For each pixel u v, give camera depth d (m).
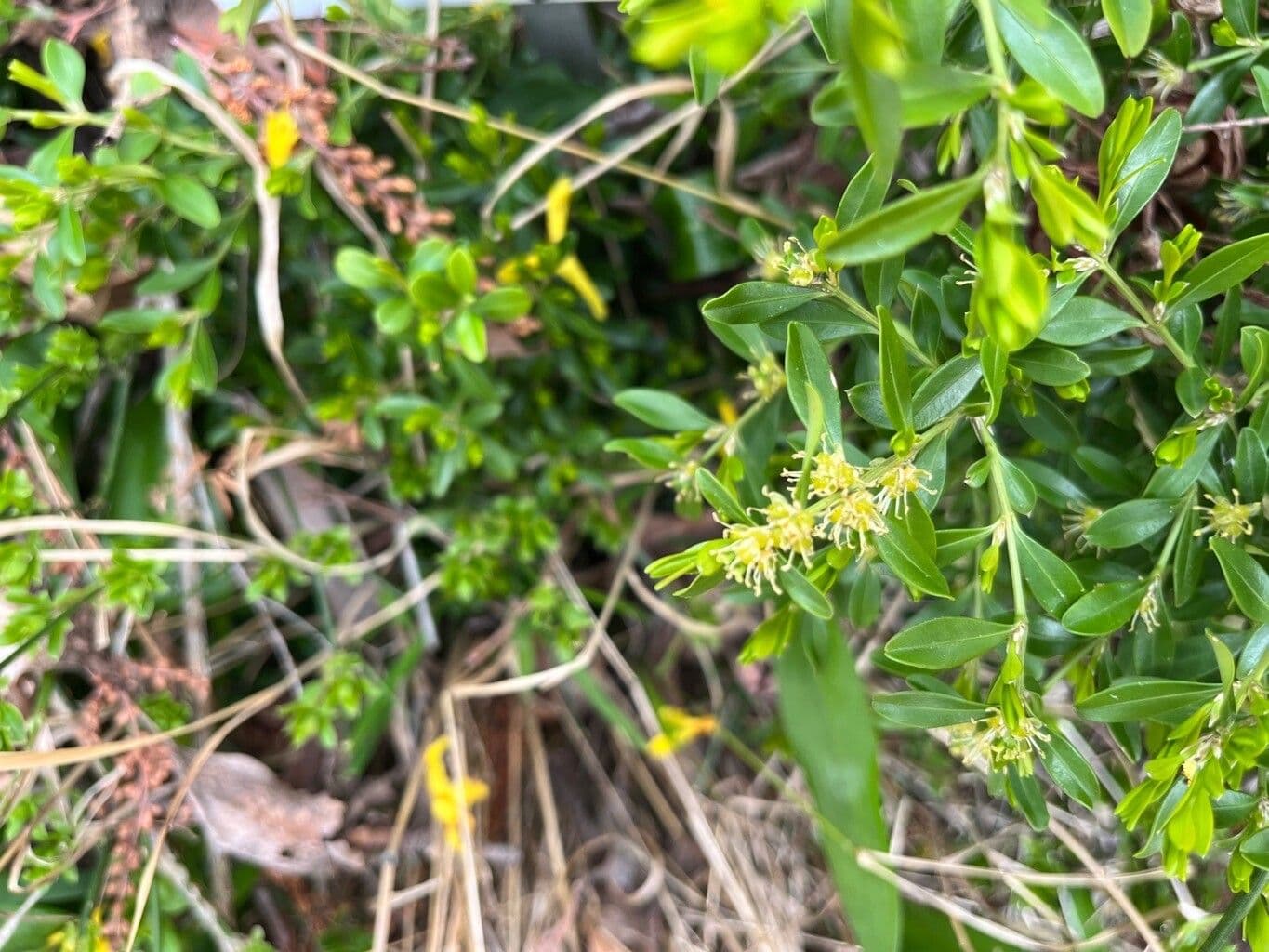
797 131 0.30
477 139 0.26
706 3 0.10
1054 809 0.28
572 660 0.30
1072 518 0.21
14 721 0.24
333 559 0.29
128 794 0.26
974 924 0.26
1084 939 0.26
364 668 0.29
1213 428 0.18
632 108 0.29
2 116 0.22
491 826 0.32
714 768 0.33
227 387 0.31
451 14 0.26
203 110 0.24
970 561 0.23
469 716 0.32
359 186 0.26
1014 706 0.17
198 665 0.29
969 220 0.23
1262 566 0.19
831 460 0.16
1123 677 0.19
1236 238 0.20
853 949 0.30
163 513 0.29
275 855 0.28
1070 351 0.17
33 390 0.25
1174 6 0.20
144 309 0.26
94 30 0.25
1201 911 0.23
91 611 0.27
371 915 0.30
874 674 0.31
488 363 0.30
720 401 0.31
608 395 0.31
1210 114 0.19
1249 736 0.16
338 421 0.29
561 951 0.30
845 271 0.23
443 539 0.32
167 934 0.26
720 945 0.31
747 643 0.21
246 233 0.26
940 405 0.17
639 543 0.34
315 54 0.24
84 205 0.23
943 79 0.12
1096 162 0.21
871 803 0.24
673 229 0.31
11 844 0.25
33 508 0.26
